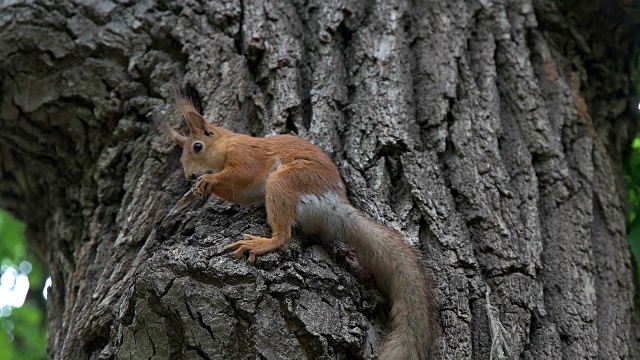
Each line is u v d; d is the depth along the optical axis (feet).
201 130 30.09
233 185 28.19
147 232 31.32
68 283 35.70
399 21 35.47
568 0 38.17
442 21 35.96
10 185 41.42
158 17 35.83
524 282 28.66
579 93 36.58
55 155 38.32
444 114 32.63
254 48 34.45
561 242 31.04
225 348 24.38
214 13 35.42
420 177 30.35
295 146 28.63
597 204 33.55
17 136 38.19
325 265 26.23
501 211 30.32
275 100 33.06
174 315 24.95
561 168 32.68
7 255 65.46
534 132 33.40
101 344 30.12
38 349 62.44
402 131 31.40
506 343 26.40
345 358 25.11
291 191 26.96
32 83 36.24
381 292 27.07
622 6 37.42
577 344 28.48
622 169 37.63
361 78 33.68
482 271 28.86
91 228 34.53
